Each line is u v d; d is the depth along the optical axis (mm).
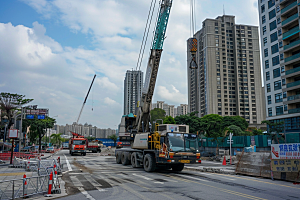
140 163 19094
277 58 49812
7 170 17250
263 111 125375
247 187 10430
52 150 55281
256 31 131750
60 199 8242
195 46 20203
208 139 46219
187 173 15945
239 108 123375
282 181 12219
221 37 128875
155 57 25672
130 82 143875
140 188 10156
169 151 15070
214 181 12211
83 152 41438
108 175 14594
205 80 126750
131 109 141250
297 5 44812
